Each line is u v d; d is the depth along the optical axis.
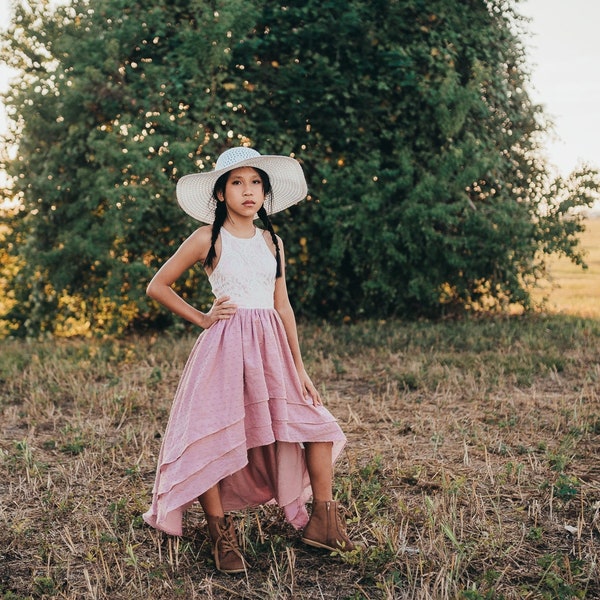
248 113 8.10
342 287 8.81
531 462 4.04
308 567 2.99
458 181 8.22
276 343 3.03
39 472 4.05
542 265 9.16
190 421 2.90
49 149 7.98
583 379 5.99
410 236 8.19
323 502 3.09
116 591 2.84
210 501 3.01
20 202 8.13
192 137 7.59
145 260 7.96
